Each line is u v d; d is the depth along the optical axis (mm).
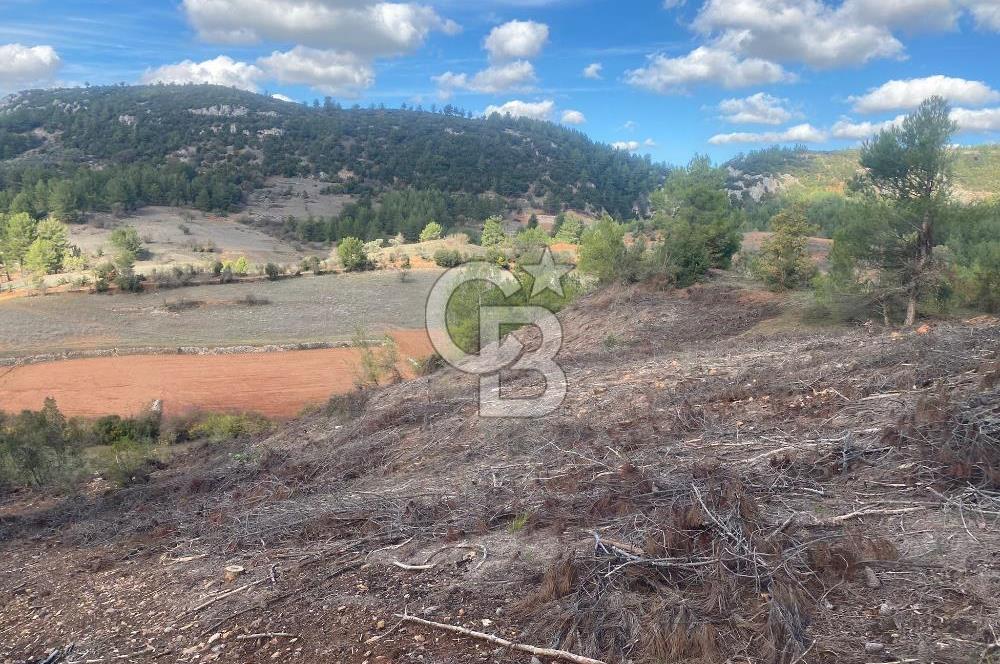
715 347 11328
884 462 4141
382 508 5320
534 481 5270
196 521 6719
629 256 23797
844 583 2859
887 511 3516
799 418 5477
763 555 3031
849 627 2564
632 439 5898
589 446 6066
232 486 8883
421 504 5277
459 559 3955
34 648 4129
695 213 25406
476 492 5320
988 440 3914
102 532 7238
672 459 4969
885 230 12875
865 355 6910
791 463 4359
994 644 2312
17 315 49719
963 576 2775
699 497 3609
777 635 2523
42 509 10664
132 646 3801
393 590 3717
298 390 32688
